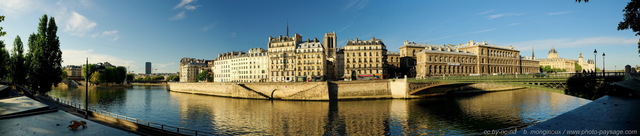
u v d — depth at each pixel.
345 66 113.38
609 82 34.53
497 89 110.75
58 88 144.38
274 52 118.81
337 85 84.94
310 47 117.62
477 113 57.66
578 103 67.56
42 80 66.75
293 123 50.66
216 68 167.75
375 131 44.28
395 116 55.81
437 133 42.22
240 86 93.31
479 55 136.88
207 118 55.91
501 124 46.75
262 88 90.94
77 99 89.56
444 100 80.38
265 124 50.00
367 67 113.25
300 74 115.31
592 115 19.56
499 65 146.00
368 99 84.44
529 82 45.00
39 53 67.56
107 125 31.14
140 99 91.12
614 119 17.84
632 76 32.94
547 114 54.50
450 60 129.00
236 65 145.50
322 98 82.19
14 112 31.28
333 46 135.12
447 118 52.97
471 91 102.38
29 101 39.25
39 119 30.06
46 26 69.88
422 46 144.00
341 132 44.03
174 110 66.44
